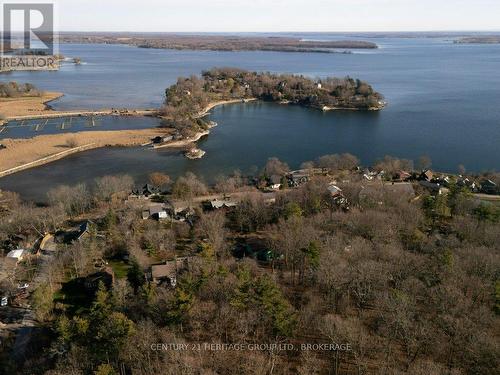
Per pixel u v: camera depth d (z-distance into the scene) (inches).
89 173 7760.8
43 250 4859.7
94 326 3095.5
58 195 5994.1
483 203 5103.3
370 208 5118.1
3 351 3358.8
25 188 7091.5
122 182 6638.8
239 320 3002.0
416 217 4741.6
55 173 7765.8
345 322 2920.8
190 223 5275.6
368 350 2792.8
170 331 2942.9
